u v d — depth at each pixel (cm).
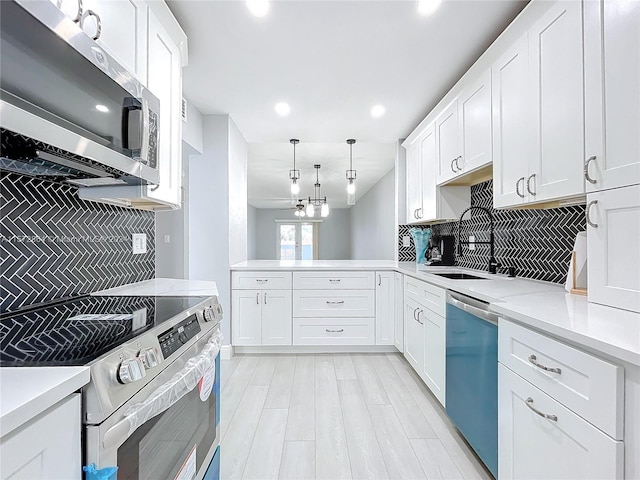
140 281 203
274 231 1089
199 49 206
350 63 223
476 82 215
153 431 90
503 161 186
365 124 336
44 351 75
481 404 156
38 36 81
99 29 104
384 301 328
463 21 182
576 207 182
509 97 180
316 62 222
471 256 303
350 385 259
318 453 176
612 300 121
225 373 283
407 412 218
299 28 187
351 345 330
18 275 123
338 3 168
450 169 259
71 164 109
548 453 109
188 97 277
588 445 92
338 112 306
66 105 91
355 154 451
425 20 181
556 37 145
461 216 279
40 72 82
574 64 135
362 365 301
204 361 117
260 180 617
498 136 190
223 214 320
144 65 146
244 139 380
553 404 106
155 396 85
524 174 168
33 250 129
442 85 255
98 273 165
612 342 85
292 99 280
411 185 359
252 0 165
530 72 162
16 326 99
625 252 115
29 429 54
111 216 176
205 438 131
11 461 51
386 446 182
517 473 127
